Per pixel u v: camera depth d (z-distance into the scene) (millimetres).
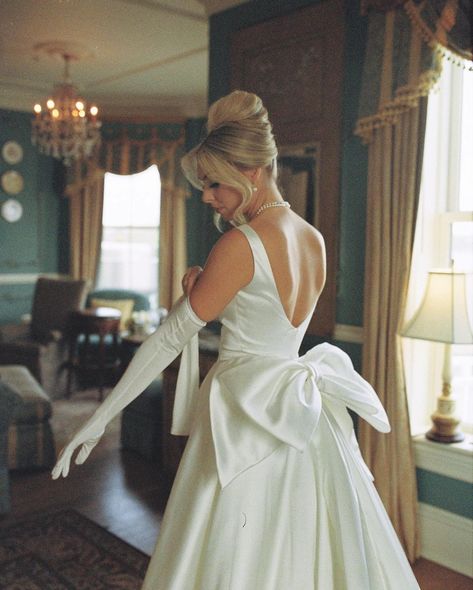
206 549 1434
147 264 7254
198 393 1664
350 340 3242
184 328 1420
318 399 1470
